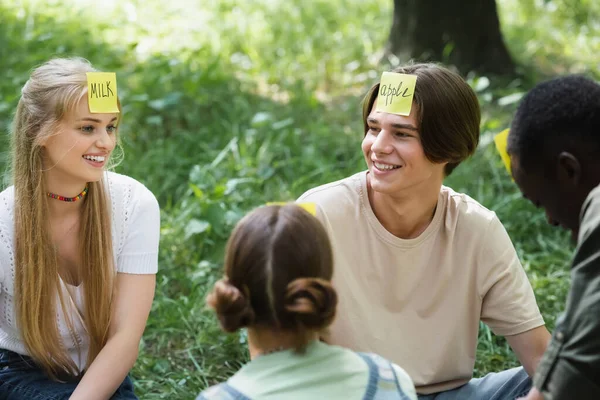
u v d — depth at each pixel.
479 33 9.78
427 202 3.76
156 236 4.07
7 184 4.16
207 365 5.31
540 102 2.98
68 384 3.93
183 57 10.07
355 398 2.71
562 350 2.88
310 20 11.80
